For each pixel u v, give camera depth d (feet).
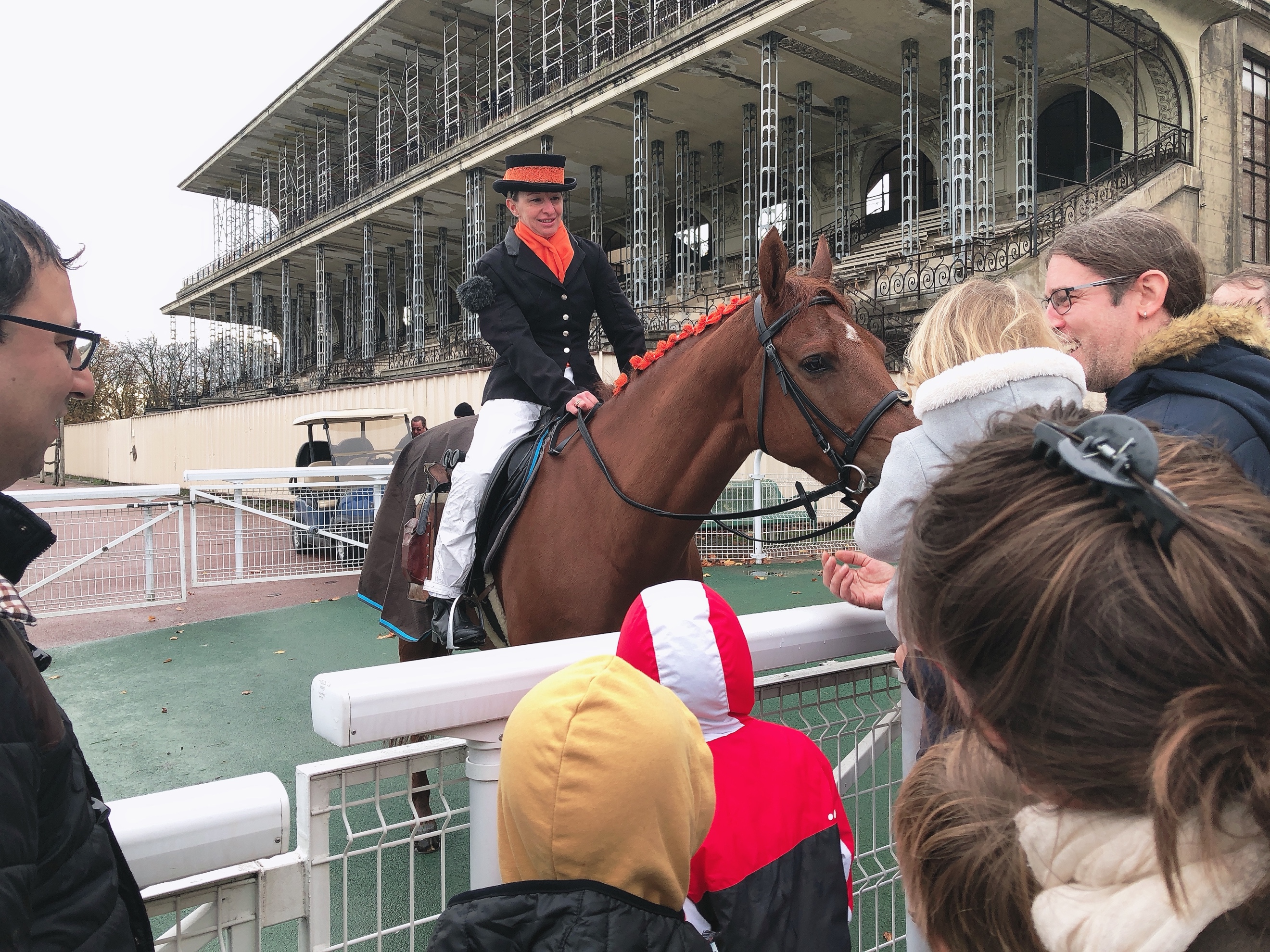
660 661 4.07
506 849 3.15
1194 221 46.19
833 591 5.82
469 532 9.81
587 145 65.57
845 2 43.98
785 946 3.92
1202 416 4.25
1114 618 1.63
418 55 77.87
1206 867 1.61
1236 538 1.64
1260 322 4.69
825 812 4.26
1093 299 5.17
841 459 7.57
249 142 106.73
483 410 10.63
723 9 47.65
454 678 3.73
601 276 10.97
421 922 4.00
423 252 83.82
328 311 98.63
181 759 13.71
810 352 7.59
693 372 8.27
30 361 2.95
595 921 2.76
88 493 24.70
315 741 14.44
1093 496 1.80
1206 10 45.88
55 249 3.08
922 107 57.62
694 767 3.17
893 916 5.81
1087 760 1.72
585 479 8.82
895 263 47.16
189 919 3.36
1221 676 1.55
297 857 3.60
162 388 148.87
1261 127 51.65
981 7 43.73
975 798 2.19
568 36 72.49
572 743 2.86
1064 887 1.90
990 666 1.86
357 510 31.01
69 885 2.65
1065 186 53.26
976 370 4.04
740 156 69.00
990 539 1.85
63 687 17.87
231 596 27.89
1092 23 42.70
